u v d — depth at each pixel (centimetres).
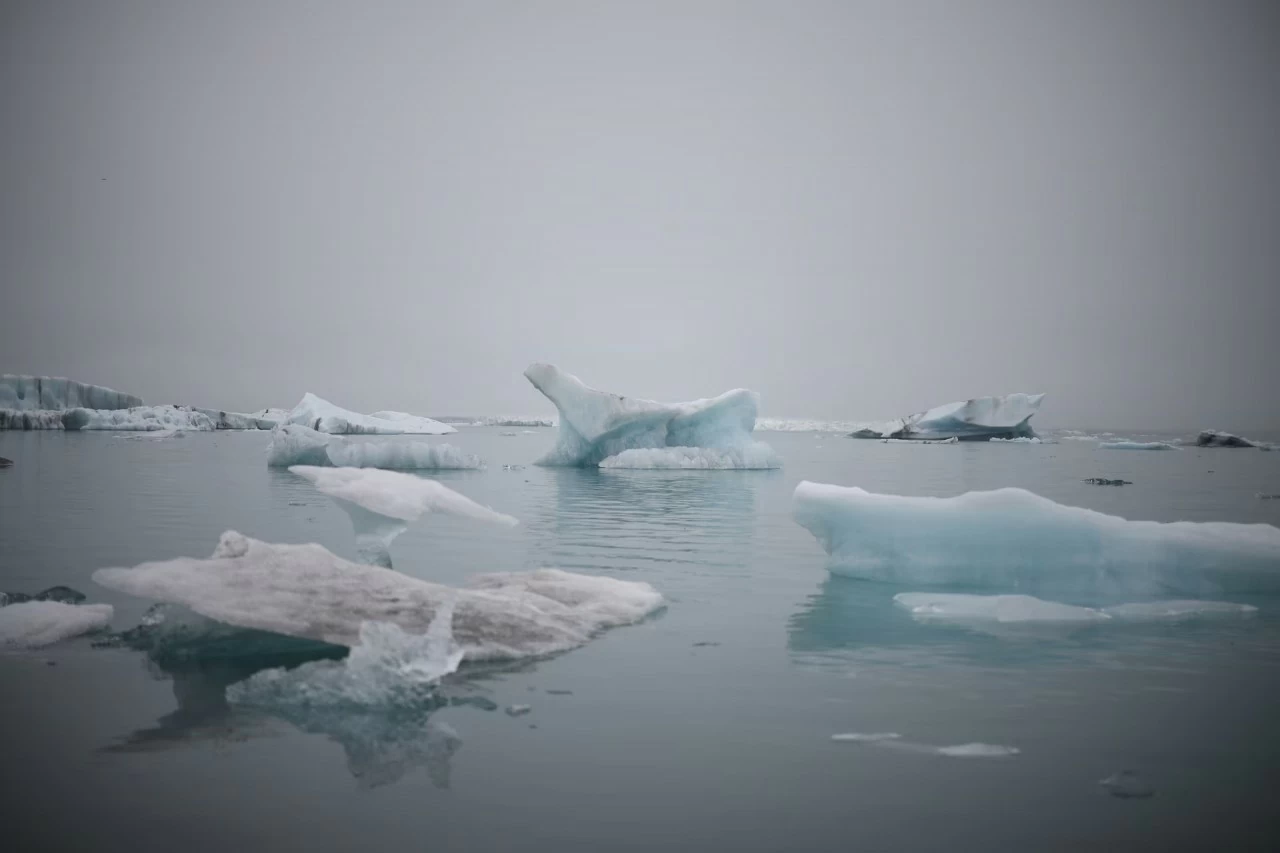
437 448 2133
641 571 801
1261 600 682
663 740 389
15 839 298
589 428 2250
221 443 3066
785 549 933
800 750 379
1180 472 2164
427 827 310
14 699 429
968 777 353
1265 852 296
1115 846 299
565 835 304
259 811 320
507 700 438
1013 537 730
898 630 588
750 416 2427
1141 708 435
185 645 500
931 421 4347
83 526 1011
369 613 519
